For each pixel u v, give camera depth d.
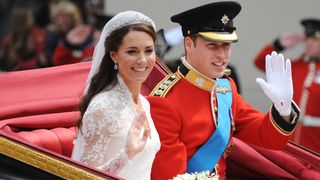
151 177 14.88
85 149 13.88
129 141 13.80
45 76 16.45
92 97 14.08
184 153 14.93
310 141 25.20
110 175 13.35
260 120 15.77
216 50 15.05
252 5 28.45
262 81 15.12
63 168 13.44
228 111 15.60
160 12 28.25
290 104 15.18
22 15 28.08
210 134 15.32
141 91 16.25
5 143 13.68
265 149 16.98
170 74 15.65
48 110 15.85
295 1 28.50
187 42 15.27
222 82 15.91
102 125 13.77
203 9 14.93
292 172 16.84
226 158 17.03
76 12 27.75
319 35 25.47
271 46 25.48
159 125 14.95
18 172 13.66
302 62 25.73
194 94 15.30
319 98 25.22
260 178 17.14
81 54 25.41
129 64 13.95
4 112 15.51
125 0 28.44
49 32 27.84
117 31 13.92
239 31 28.50
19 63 27.69
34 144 14.33
